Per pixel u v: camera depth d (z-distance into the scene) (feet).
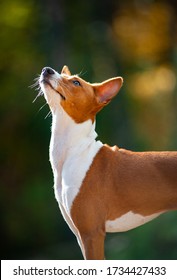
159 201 27.40
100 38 81.35
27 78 78.02
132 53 85.87
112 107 76.07
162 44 86.79
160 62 86.43
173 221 59.06
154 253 59.11
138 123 81.87
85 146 27.53
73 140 27.55
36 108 76.69
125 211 27.40
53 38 78.13
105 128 75.15
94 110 28.07
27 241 74.38
